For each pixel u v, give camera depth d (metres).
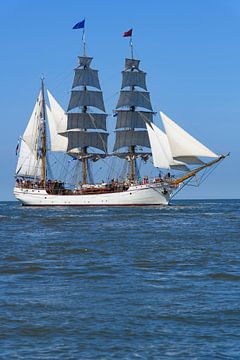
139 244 69.81
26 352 25.59
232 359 24.61
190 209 187.25
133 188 189.88
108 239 76.94
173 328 29.08
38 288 39.97
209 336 27.66
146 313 32.03
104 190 193.38
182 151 174.12
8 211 181.62
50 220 126.19
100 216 138.88
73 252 61.84
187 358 24.75
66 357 24.94
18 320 30.67
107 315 31.73
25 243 72.94
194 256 57.44
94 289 39.38
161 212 163.25
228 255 58.22
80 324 29.91
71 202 197.25
